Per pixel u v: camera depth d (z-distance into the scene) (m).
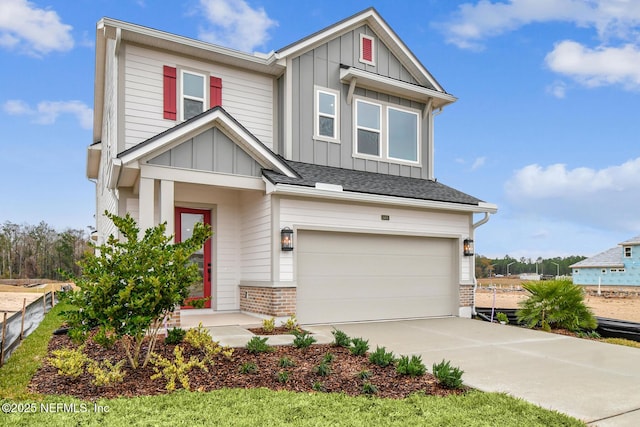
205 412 4.36
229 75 11.51
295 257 10.05
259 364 6.38
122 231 6.05
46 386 5.30
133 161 8.58
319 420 4.24
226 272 11.24
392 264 11.51
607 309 21.30
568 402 5.18
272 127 12.01
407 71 14.04
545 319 10.91
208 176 9.38
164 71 10.62
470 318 11.91
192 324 9.35
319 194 9.96
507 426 4.27
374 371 6.18
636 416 4.75
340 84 12.57
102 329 5.48
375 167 12.95
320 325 10.24
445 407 4.77
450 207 11.84
